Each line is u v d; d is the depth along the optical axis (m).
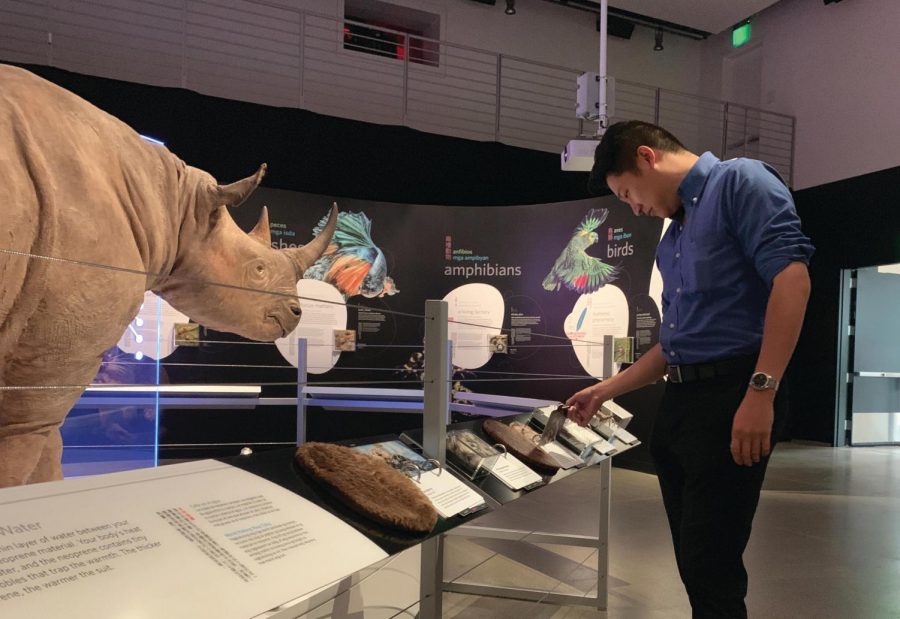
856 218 7.32
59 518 0.66
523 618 2.45
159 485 0.80
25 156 1.45
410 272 6.16
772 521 3.93
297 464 1.01
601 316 5.82
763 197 1.30
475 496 1.25
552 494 4.58
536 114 8.98
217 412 5.44
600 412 2.23
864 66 7.88
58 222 1.48
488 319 6.18
